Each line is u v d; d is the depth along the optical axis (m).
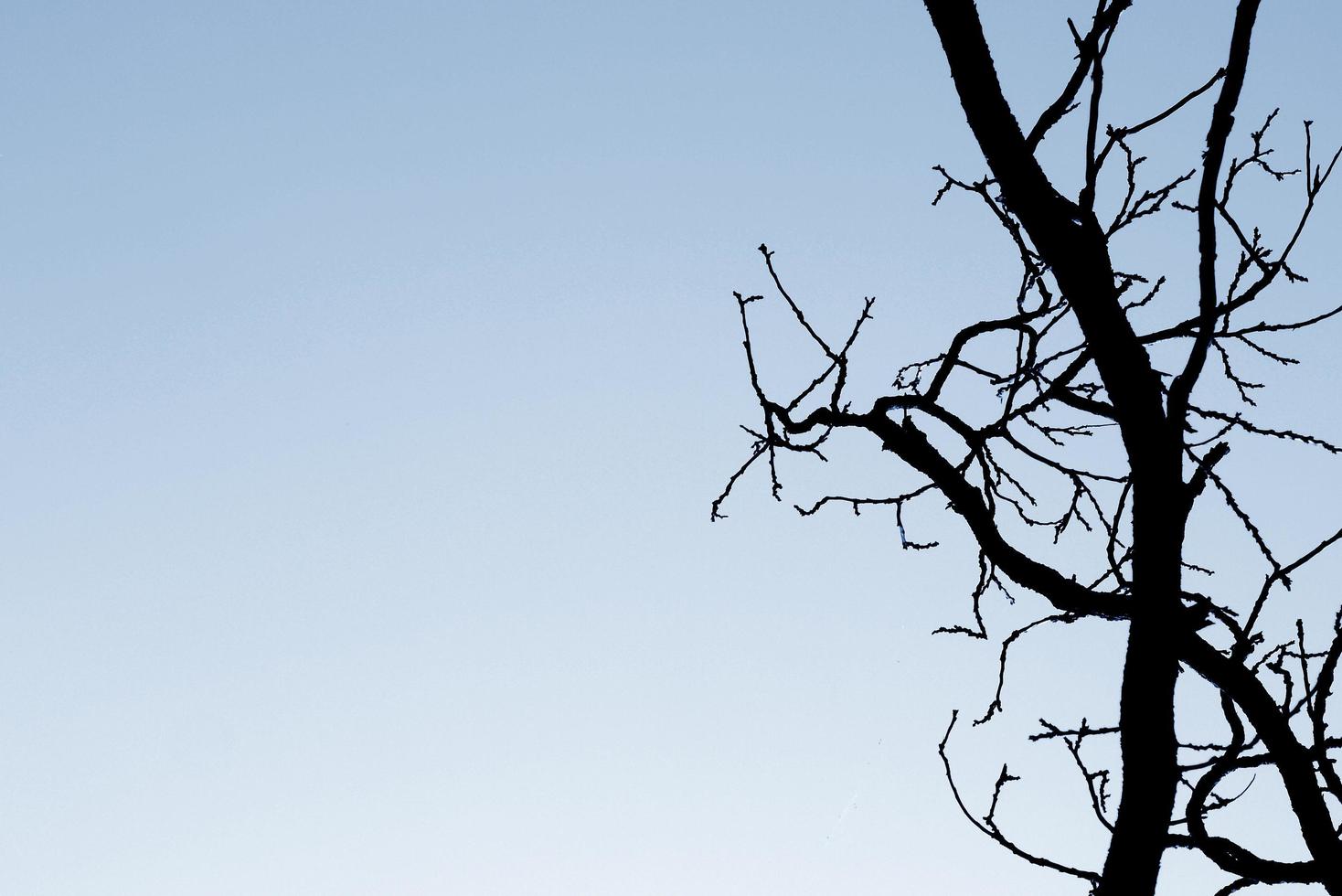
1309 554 3.39
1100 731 3.41
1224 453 3.05
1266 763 3.43
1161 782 2.89
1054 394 4.26
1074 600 3.74
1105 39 3.18
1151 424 3.14
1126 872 2.86
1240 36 3.08
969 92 3.32
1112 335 3.18
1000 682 4.11
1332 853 3.25
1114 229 3.90
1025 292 4.21
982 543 3.99
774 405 4.50
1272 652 3.62
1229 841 3.40
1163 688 2.95
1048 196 3.25
